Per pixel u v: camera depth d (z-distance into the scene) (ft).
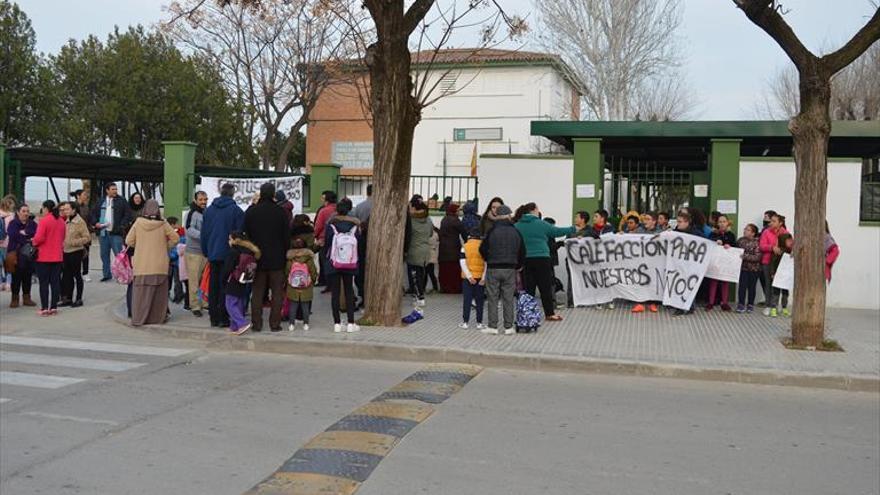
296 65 103.71
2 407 23.93
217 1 46.47
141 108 119.03
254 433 21.29
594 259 43.65
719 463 19.24
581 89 102.22
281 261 35.32
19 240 44.01
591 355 30.96
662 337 35.09
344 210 35.78
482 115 129.29
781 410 24.94
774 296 42.16
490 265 35.35
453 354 31.55
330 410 23.82
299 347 33.30
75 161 74.02
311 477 17.81
